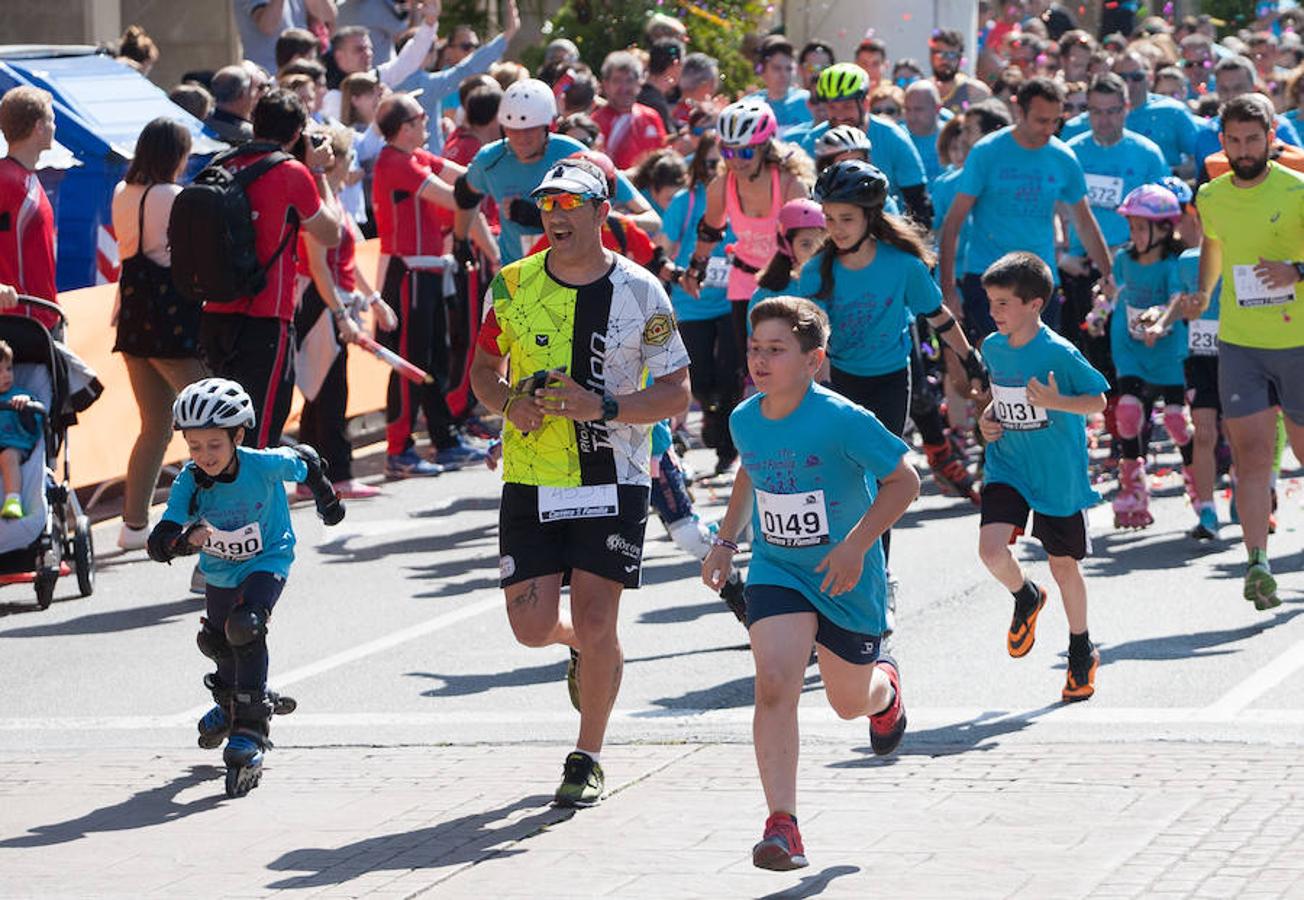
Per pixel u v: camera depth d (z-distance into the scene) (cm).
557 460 1812
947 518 3164
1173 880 1548
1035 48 4881
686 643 2450
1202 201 2516
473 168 3072
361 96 4016
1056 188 3114
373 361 4022
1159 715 2033
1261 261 2423
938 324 2300
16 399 2752
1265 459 2439
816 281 2302
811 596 1656
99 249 3691
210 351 2838
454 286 3759
